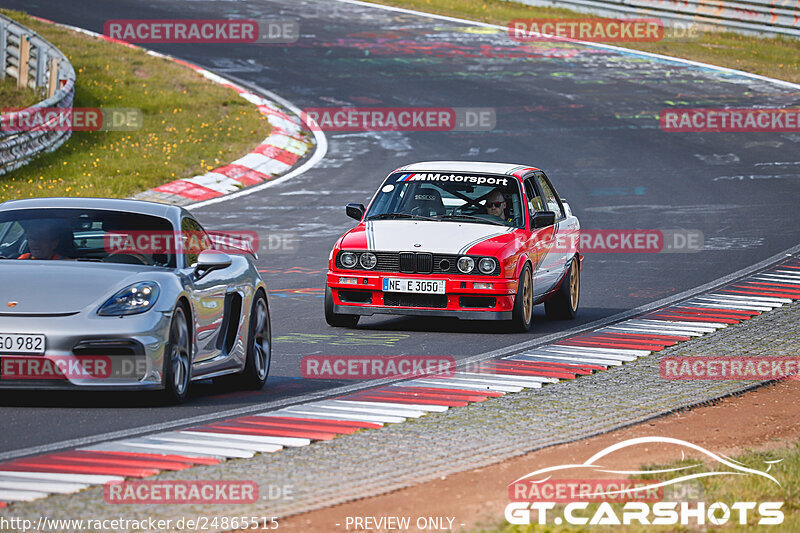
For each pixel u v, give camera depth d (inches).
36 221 1366.9
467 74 5521.7
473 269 1795.0
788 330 1845.5
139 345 1205.7
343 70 5521.7
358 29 6481.3
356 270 1833.2
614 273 2504.9
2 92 4628.4
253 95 4958.2
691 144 4357.8
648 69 5762.8
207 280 1362.0
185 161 3836.1
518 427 1178.0
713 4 6747.1
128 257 1323.8
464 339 1768.0
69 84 4119.1
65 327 1184.2
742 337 1787.6
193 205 3371.1
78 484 927.7
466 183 1962.4
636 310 2068.2
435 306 1812.3
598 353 1651.1
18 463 995.9
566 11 7111.2
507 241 1833.2
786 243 2834.6
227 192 3590.1
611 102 5059.1
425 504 892.0
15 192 3191.4
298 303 2105.1
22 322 1183.6
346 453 1053.8
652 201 3444.9
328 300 1857.8
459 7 7185.0
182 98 4717.0
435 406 1284.4
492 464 1021.2
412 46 6092.5
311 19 6697.8
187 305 1295.5
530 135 4443.9
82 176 3516.2
